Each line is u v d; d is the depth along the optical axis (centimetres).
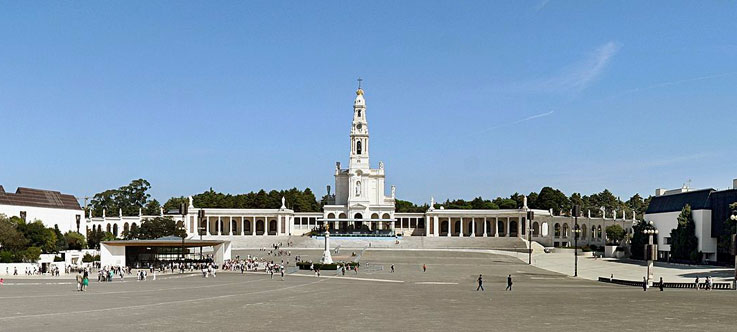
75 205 17238
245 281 9581
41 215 15912
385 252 16925
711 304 6588
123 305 6238
